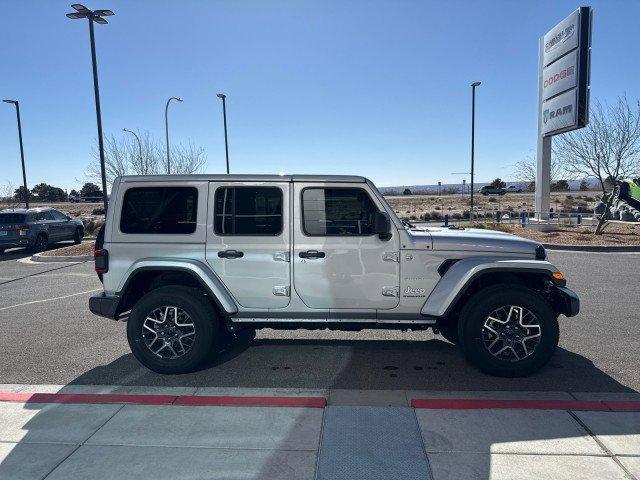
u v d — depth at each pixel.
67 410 4.30
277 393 4.61
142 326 5.09
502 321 4.85
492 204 50.06
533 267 4.87
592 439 3.67
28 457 3.54
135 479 3.25
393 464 3.37
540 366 4.84
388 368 5.27
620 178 19.89
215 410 4.25
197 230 5.11
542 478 3.19
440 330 6.11
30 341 6.46
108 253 5.17
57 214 19.59
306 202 5.07
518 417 4.02
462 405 4.23
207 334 5.04
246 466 3.38
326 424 3.96
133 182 5.18
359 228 5.07
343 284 5.04
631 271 11.09
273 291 5.09
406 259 5.00
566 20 18.89
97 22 17.31
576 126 18.52
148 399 4.47
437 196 81.06
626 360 5.39
